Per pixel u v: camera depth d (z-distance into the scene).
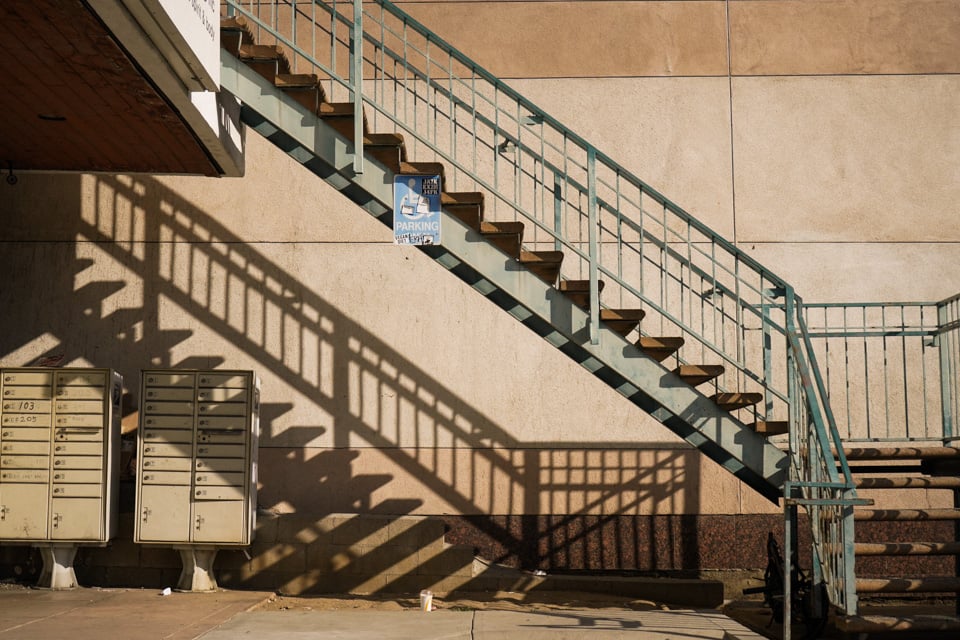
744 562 9.04
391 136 7.04
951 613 7.62
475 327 9.37
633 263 9.34
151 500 8.19
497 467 9.20
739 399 7.03
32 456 8.21
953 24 9.67
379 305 9.41
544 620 6.79
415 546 8.59
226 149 7.75
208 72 6.21
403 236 7.04
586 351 7.76
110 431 8.26
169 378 8.30
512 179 9.43
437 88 7.44
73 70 6.11
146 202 9.55
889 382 9.24
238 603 7.58
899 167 9.51
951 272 9.37
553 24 9.66
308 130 7.11
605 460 9.18
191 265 9.47
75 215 9.53
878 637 6.21
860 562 8.95
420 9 9.66
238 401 8.29
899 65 9.62
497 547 9.11
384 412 9.29
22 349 9.37
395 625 6.54
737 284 7.43
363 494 9.20
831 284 9.35
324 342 9.38
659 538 9.09
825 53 9.64
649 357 7.13
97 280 9.45
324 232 9.49
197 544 8.18
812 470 6.61
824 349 9.29
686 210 9.41
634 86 9.59
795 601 6.64
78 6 5.21
